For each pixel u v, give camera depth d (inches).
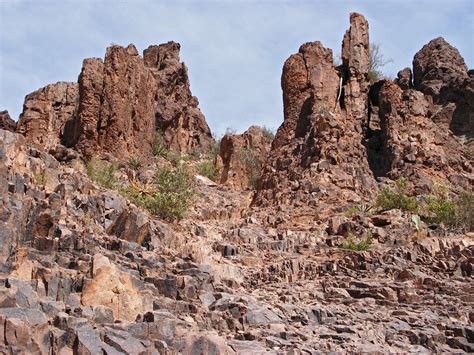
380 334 778.2
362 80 1847.9
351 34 1871.3
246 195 1824.6
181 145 2301.9
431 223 1343.5
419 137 1680.6
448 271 1055.6
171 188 1385.3
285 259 1098.1
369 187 1551.4
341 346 703.7
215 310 751.7
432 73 2161.7
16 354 546.0
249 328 732.7
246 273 1006.4
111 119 1812.3
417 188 1540.4
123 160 1793.8
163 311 690.2
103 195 1003.9
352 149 1604.3
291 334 718.5
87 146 1784.0
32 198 791.1
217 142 2364.7
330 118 1644.9
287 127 1792.6
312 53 1831.9
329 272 1048.8
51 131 1935.3
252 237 1210.0
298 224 1347.2
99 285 685.3
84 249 785.6
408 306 914.7
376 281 992.9
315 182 1529.3
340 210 1413.6
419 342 784.3
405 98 1759.4
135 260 824.9
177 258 914.7
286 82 1833.2
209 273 859.4
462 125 2028.8
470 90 2039.9
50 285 666.8
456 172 1673.2
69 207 930.1
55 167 1035.3
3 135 911.7
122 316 681.0
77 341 578.9
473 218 1338.6
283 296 884.0
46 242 761.6
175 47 2549.2
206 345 626.8
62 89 2010.3
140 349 599.2
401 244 1211.9
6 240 685.9
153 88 1989.4
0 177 765.9
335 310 848.3
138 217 951.0
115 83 1838.1
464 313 894.4
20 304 604.1
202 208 1493.6
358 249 1160.8
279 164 1681.8
